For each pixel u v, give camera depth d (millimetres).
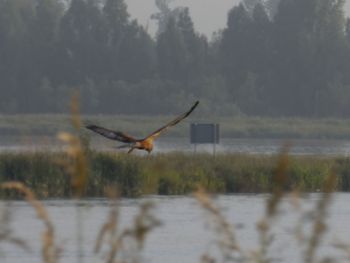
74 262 16422
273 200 6105
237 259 6438
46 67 126500
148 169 31500
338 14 127062
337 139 103688
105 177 31094
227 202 29141
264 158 36969
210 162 35281
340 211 26656
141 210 6312
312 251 6227
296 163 35438
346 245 6914
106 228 6340
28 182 30141
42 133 97375
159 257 18172
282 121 110125
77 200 5879
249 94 125438
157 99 120062
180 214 25141
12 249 17656
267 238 6348
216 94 123688
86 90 120875
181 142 82750
